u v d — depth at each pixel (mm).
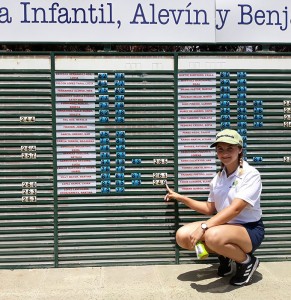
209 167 4574
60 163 4465
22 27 4367
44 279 4168
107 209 4520
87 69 4469
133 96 4508
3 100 4410
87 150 4488
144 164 4535
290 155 4645
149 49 4773
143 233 4547
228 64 4578
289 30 4602
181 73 4531
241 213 4000
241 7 4539
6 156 4438
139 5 4434
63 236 4480
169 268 4457
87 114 4477
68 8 4387
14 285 4023
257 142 4609
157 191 4555
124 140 4516
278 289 3896
